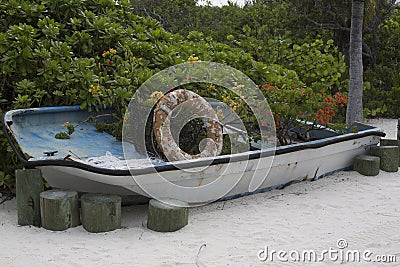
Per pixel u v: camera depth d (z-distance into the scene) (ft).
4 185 21.06
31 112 21.29
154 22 29.76
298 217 19.17
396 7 53.01
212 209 19.83
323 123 25.68
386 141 26.63
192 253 15.87
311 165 23.12
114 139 21.85
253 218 18.94
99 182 17.69
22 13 25.04
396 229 18.21
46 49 23.21
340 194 21.94
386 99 44.70
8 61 22.27
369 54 49.29
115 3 29.09
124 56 25.82
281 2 50.01
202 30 50.85
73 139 21.17
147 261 15.21
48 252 15.62
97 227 17.11
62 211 17.17
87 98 22.58
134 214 19.26
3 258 15.17
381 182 23.81
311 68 34.99
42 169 17.76
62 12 26.30
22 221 17.67
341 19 46.21
